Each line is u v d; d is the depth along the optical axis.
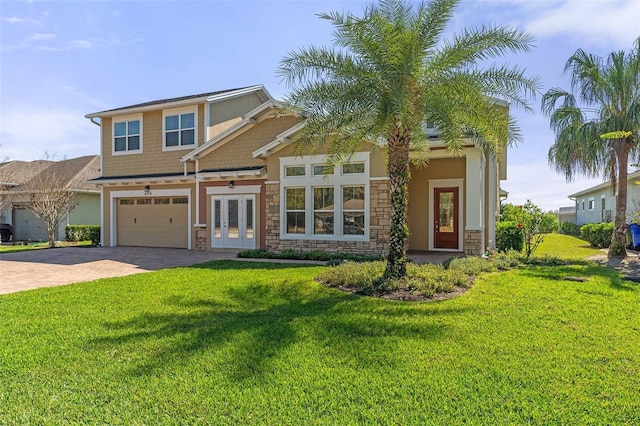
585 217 27.72
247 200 15.52
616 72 12.07
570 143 12.56
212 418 3.13
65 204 20.42
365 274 8.57
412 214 15.24
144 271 10.88
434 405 3.29
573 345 4.59
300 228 13.74
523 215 12.36
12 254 15.33
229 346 4.67
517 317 5.71
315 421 3.07
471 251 12.14
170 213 17.80
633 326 5.24
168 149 17.97
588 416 3.11
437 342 4.72
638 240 14.98
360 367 4.04
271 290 7.91
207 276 9.62
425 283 7.69
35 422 3.10
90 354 4.46
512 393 3.47
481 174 12.47
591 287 7.67
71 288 8.20
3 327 5.49
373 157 12.52
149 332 5.23
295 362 4.18
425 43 7.92
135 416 3.18
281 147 13.90
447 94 8.20
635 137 12.11
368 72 8.02
